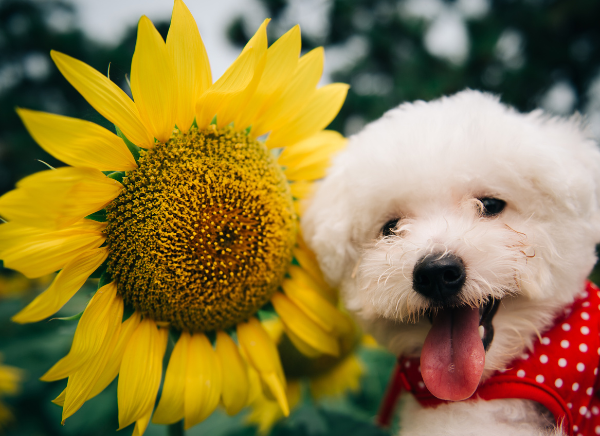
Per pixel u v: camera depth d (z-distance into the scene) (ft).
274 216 0.90
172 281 0.82
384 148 0.90
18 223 0.72
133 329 0.85
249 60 0.80
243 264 0.87
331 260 0.96
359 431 1.12
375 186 0.89
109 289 0.82
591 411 0.87
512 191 0.85
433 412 0.85
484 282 0.80
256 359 0.92
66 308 1.17
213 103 0.84
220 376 0.89
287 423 1.16
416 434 0.83
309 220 0.99
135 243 0.80
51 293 0.74
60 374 0.74
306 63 0.96
